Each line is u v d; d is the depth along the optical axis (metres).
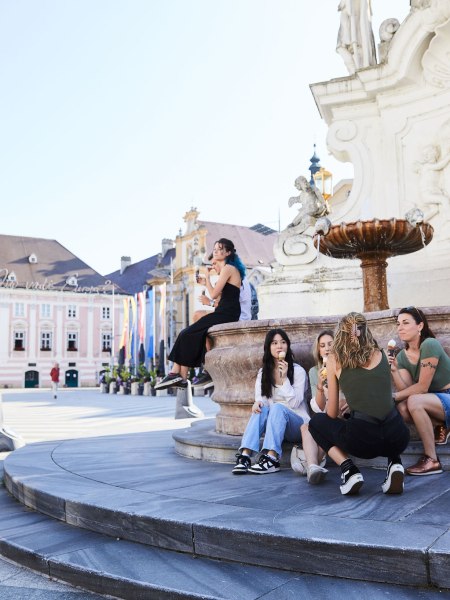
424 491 3.34
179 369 5.52
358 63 9.23
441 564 2.26
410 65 8.29
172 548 2.91
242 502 3.28
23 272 58.69
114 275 74.31
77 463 5.15
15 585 2.77
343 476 3.38
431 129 8.34
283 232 9.77
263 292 9.61
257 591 2.33
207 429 6.16
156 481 4.07
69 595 2.62
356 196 8.98
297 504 3.19
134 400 24.39
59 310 58.41
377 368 3.34
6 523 3.64
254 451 4.32
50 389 52.19
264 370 4.38
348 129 9.11
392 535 2.51
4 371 55.56
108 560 2.80
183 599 2.35
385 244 6.18
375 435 3.29
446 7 7.59
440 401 3.83
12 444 7.69
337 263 9.27
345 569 2.43
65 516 3.56
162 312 37.78
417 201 8.45
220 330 5.24
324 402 4.13
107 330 60.31
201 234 54.84
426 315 4.39
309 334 4.93
